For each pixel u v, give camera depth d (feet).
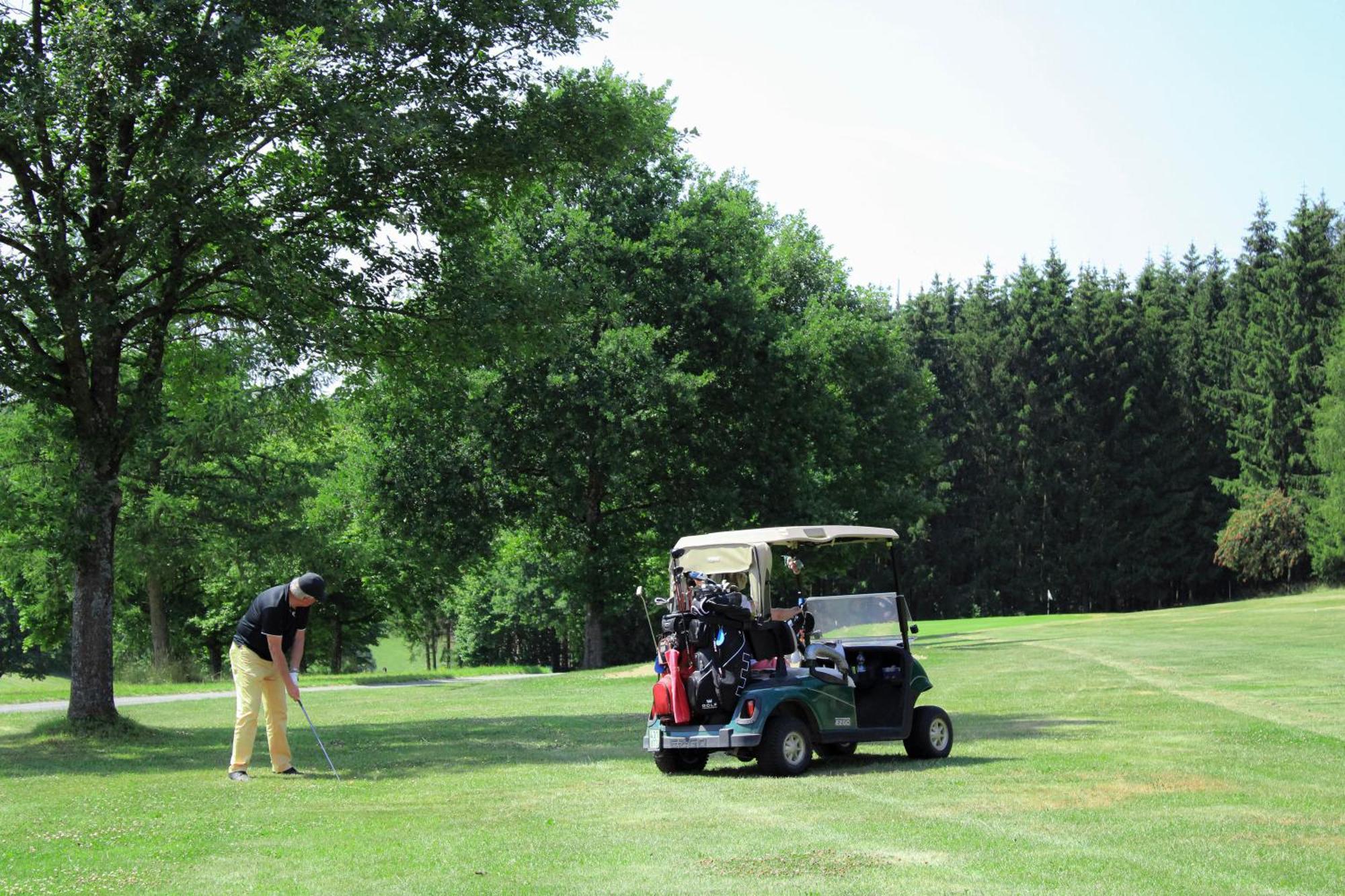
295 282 45.98
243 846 22.52
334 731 49.21
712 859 20.24
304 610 34.58
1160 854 19.98
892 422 130.11
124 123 45.44
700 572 35.78
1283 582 209.67
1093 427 231.30
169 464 107.65
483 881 18.85
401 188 48.70
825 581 221.87
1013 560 235.61
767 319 110.11
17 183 45.75
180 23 43.47
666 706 33.19
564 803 27.30
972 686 60.85
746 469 113.50
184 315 53.62
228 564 117.19
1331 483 190.29
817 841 21.66
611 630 205.67
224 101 42.98
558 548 117.08
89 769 37.14
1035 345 240.32
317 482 115.65
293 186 49.01
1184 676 61.16
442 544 107.14
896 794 27.43
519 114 51.16
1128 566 226.79
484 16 49.47
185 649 157.38
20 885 19.34
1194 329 243.40
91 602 47.83
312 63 42.55
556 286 53.93
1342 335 198.49
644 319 108.68
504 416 104.63
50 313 43.73
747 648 33.12
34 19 46.75
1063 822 23.12
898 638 34.94
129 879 19.62
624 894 17.74
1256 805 24.95
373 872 19.84
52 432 49.26
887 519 130.11
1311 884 17.79
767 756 31.55
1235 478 224.53
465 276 52.11
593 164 54.03
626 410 99.71
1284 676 59.11
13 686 216.54
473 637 220.84
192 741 46.32
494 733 46.24
